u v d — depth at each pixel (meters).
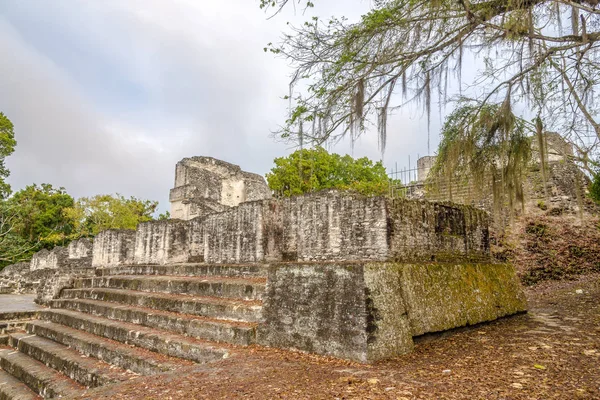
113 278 12.37
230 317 7.45
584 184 14.88
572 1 5.45
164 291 10.30
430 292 6.68
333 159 24.98
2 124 25.77
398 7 6.01
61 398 4.52
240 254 10.73
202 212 24.75
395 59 6.21
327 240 7.45
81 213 32.22
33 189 33.62
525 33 5.66
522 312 8.85
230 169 28.95
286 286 6.48
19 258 29.58
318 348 5.82
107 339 8.56
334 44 6.39
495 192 7.45
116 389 4.69
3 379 8.55
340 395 4.00
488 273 8.48
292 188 23.41
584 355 5.22
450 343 6.32
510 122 6.36
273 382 4.60
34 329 10.86
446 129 7.23
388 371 4.83
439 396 3.85
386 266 6.04
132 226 31.45
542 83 6.57
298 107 6.70
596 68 6.53
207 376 4.99
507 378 4.39
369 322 5.42
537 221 14.67
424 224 7.52
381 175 27.03
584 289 11.48
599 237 13.52
